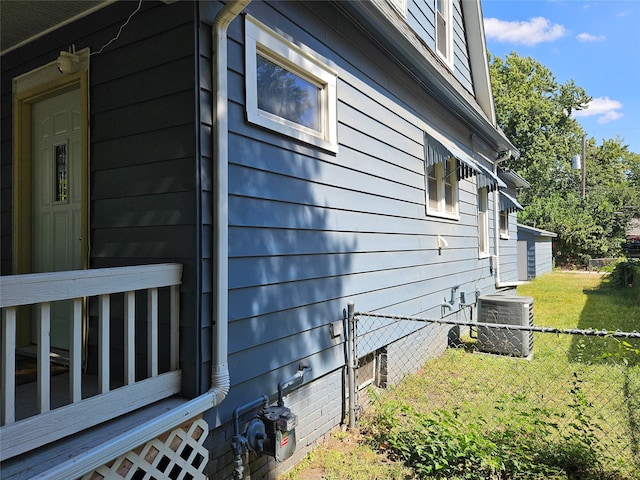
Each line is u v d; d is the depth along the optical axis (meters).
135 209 2.65
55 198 3.37
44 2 2.76
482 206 9.39
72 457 1.78
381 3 4.51
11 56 3.50
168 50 2.52
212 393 2.41
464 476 2.97
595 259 23.78
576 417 3.22
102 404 2.02
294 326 3.23
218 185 2.49
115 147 2.75
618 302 10.88
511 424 3.43
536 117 30.39
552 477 2.88
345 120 3.99
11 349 1.71
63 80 3.10
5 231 3.58
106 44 2.81
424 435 3.39
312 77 3.59
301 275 3.32
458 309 7.09
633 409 3.85
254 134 2.87
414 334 5.51
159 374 2.40
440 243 6.30
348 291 3.97
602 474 2.93
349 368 3.90
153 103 2.58
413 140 5.50
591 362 5.04
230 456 2.71
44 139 3.45
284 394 3.16
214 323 2.47
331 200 3.73
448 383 4.94
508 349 6.14
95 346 2.88
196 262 2.40
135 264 2.64
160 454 2.21
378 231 4.55
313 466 3.25
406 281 5.21
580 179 32.69
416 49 4.81
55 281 1.85
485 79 8.70
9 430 1.67
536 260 18.83
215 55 2.50
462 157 6.57
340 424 3.91
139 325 2.65
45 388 1.83
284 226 3.13
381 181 4.64
